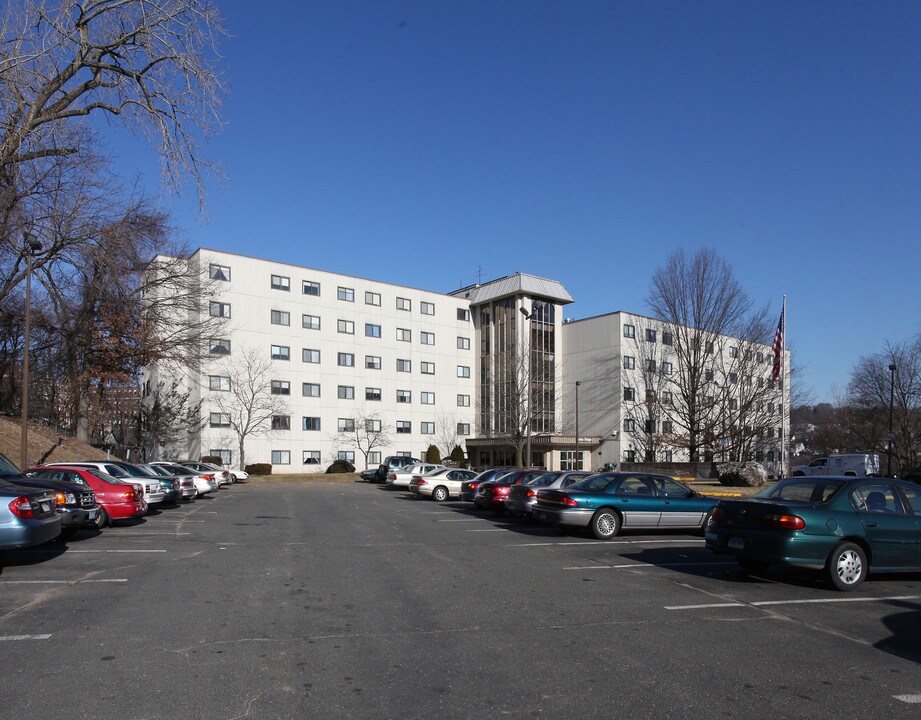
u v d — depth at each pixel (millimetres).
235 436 47844
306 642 6215
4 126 16656
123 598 8000
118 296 33531
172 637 6324
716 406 46031
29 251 22969
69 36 16594
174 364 45062
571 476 17453
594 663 5684
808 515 8883
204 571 9898
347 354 54125
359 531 15445
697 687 5121
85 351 34531
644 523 14305
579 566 10688
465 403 61312
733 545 9430
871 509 9250
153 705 4625
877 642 6426
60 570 9891
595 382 56438
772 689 5102
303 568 10258
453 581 9305
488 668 5520
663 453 53188
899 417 45875
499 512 20078
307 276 52500
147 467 24078
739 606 7902
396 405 56688
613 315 55531
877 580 9773
